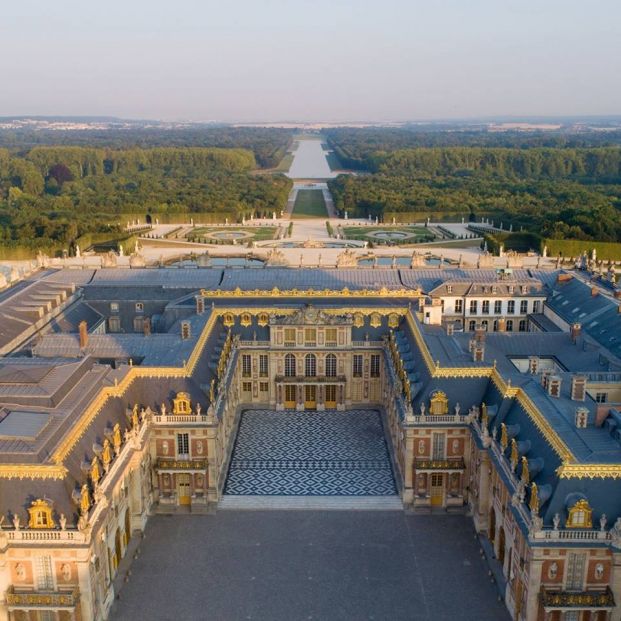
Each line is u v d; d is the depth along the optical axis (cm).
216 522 14025
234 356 18562
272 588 12000
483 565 12669
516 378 14075
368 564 12675
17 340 17350
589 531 10269
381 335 19112
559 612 10400
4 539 10212
